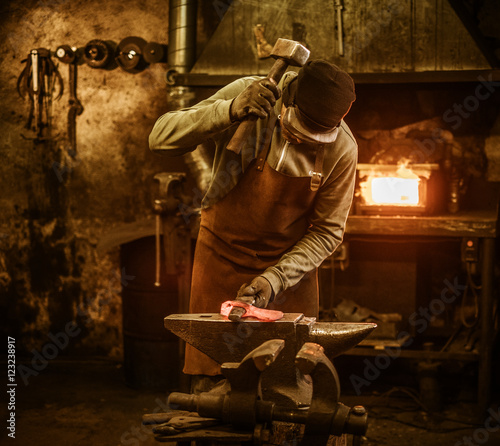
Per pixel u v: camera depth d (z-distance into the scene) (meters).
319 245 2.21
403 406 4.16
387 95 4.50
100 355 5.08
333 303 4.41
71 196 5.00
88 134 4.94
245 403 1.67
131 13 4.79
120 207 4.95
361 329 1.92
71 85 4.91
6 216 5.09
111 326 5.04
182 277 4.06
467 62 3.86
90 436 3.74
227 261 2.28
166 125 2.13
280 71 1.95
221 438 1.68
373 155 4.55
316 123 1.93
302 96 1.90
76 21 4.86
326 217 2.23
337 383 1.68
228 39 4.14
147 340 4.39
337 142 2.10
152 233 4.23
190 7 4.34
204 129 2.02
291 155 2.09
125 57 4.78
